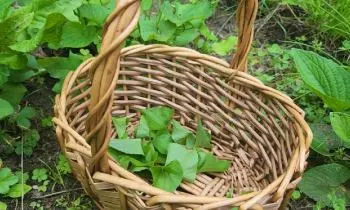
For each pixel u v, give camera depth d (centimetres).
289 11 135
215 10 134
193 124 101
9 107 93
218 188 93
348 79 98
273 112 95
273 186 79
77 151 80
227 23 132
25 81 111
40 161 100
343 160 104
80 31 106
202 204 76
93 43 117
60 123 85
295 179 82
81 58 108
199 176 94
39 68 107
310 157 106
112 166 78
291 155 88
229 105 99
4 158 100
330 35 129
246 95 97
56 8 100
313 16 129
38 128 104
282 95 93
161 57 100
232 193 93
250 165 97
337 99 96
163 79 101
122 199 78
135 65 100
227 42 119
